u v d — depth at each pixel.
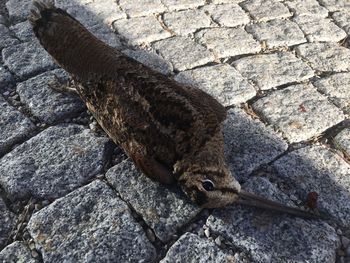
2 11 0.43
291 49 0.39
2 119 0.32
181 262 0.24
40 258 0.25
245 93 0.34
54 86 0.34
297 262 0.24
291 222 0.26
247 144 0.30
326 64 0.37
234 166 0.29
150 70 0.28
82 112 0.33
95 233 0.25
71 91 0.34
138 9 0.43
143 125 0.26
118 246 0.25
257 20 0.42
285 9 0.44
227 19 0.42
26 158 0.29
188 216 0.26
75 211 0.26
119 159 0.30
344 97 0.34
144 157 0.26
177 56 0.38
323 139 0.31
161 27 0.41
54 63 0.37
